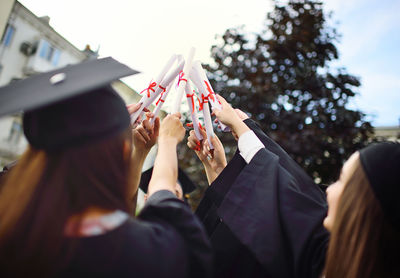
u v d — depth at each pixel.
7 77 7.57
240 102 6.64
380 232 1.07
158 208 1.00
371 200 1.09
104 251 0.78
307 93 6.73
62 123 0.82
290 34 6.93
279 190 1.39
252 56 7.18
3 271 0.74
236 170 1.56
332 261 1.16
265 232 1.28
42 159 0.82
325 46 6.99
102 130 0.84
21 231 0.77
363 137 6.79
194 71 1.74
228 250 1.58
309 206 1.38
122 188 0.86
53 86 0.92
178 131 1.38
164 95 1.67
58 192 0.78
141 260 0.80
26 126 0.88
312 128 6.30
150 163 2.56
